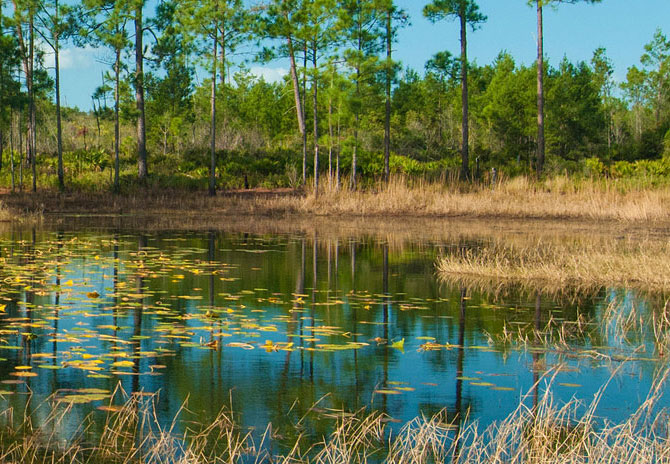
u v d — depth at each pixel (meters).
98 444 3.66
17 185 28.88
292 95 47.56
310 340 6.03
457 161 33.75
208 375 4.95
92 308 7.18
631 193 22.70
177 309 7.25
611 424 4.14
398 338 6.20
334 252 12.93
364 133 40.62
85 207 24.69
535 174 29.11
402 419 4.17
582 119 46.03
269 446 3.71
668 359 5.67
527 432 4.00
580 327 6.79
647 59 65.06
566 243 14.59
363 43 26.28
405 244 14.53
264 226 19.27
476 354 5.68
